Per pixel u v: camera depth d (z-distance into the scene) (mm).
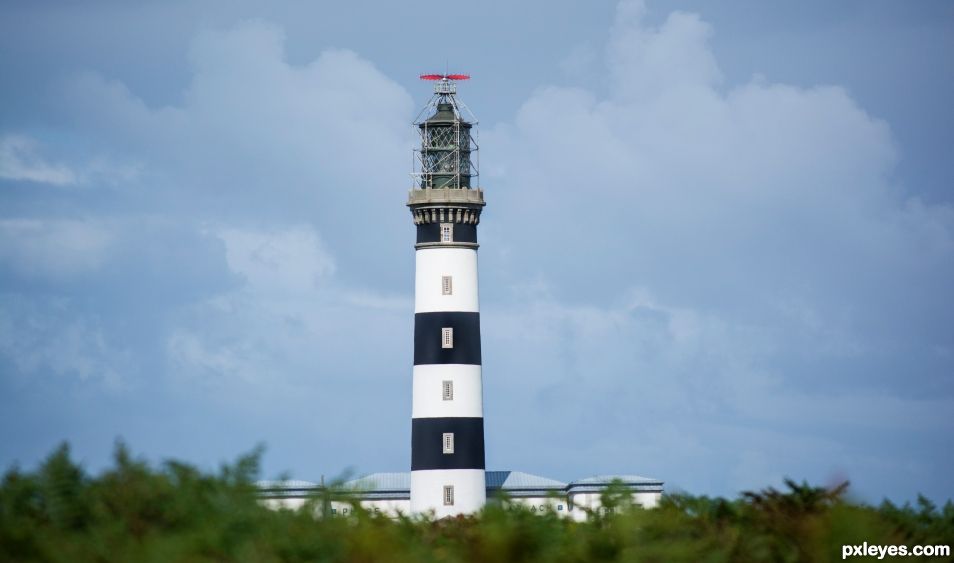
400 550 78875
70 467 76062
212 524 73000
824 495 88188
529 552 80500
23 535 70125
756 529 86438
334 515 81250
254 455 79625
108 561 69625
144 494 75250
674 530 84750
